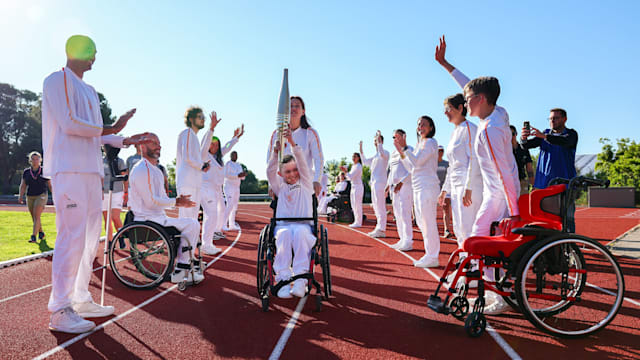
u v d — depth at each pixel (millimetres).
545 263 3316
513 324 3586
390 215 18094
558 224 3295
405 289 4898
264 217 16812
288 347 3100
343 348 3076
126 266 6164
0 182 49125
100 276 5574
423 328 3520
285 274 3916
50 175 3543
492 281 3838
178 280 4801
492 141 3543
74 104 3455
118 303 4312
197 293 4742
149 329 3508
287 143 4785
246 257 7086
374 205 10016
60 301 3439
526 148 5195
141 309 4098
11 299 4375
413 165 6297
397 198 7996
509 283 3498
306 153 4848
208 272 5875
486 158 3932
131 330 3480
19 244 7820
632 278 5145
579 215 17062
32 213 8164
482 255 3418
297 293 3801
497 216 3896
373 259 6898
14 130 50031
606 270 5617
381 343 3174
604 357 2863
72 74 3498
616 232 10352
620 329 3412
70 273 3473
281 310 4082
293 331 3461
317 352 3000
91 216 3744
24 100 51312
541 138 6055
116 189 7715
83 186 3541
